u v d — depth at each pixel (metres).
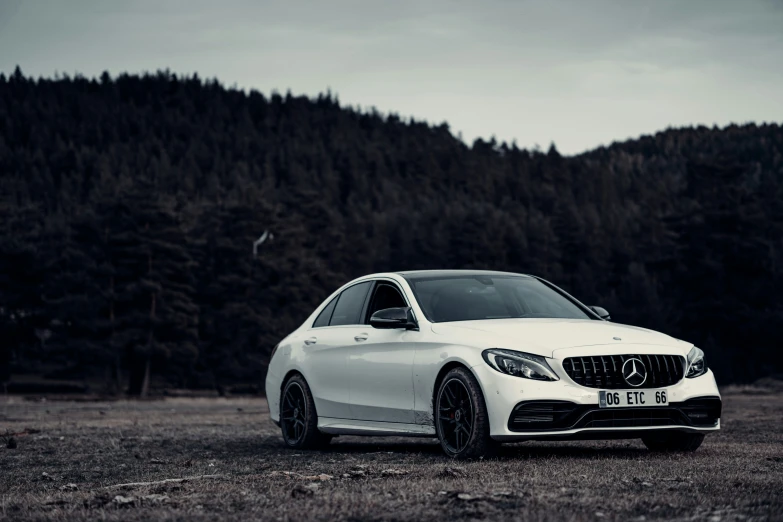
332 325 10.94
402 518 5.29
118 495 6.61
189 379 110.38
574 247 167.50
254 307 113.00
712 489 6.18
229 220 120.75
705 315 113.69
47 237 126.38
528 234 178.50
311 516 5.44
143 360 102.94
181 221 111.06
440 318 9.41
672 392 8.44
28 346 114.38
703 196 129.75
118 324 103.00
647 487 6.31
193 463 9.21
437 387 8.92
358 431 10.02
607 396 8.21
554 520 5.07
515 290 10.10
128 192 108.12
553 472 7.18
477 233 151.12
